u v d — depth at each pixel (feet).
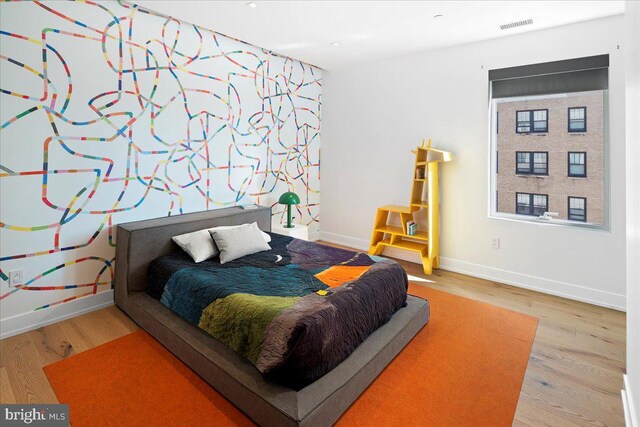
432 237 12.64
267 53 13.85
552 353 7.75
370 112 15.14
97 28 9.16
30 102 8.20
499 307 10.11
